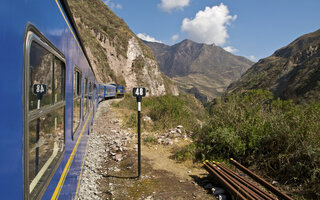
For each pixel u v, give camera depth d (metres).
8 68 1.11
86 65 5.95
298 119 5.82
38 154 1.61
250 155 6.05
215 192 4.59
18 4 1.25
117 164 6.61
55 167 2.03
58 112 2.23
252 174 4.91
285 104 7.45
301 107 6.78
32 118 1.43
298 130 5.47
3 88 1.06
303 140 5.23
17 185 1.17
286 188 4.72
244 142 6.24
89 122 7.52
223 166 5.44
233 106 7.72
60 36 2.34
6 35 1.10
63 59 2.44
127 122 12.76
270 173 5.40
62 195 2.33
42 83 1.69
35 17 1.53
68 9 2.68
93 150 7.73
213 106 8.55
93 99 10.36
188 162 6.68
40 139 1.65
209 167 5.36
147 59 87.94
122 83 62.31
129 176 5.68
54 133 2.07
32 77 1.47
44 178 1.71
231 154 6.58
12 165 1.13
